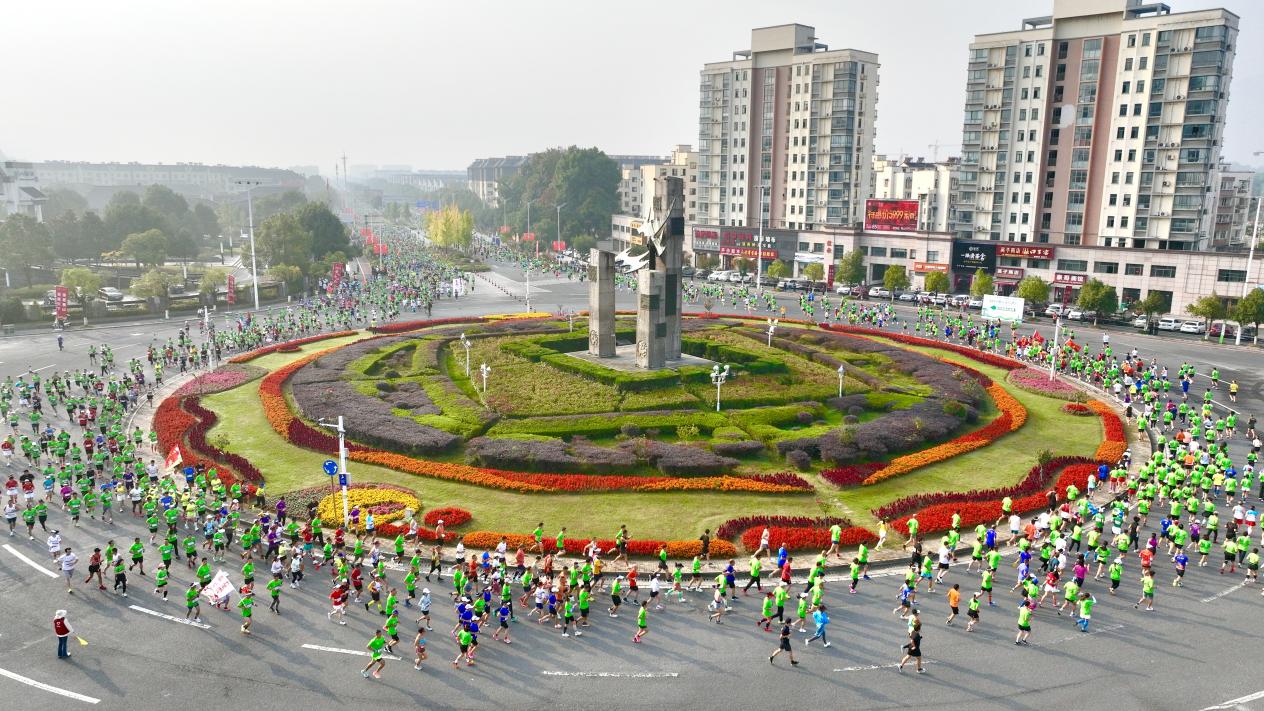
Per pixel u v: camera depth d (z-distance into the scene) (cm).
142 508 4275
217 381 6788
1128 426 5834
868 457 4925
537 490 4425
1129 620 3219
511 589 3434
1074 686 2758
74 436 5559
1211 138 10231
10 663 2867
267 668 2842
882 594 3428
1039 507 4228
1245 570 3694
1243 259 9800
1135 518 3962
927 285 11794
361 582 3391
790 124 14988
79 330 9719
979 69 12106
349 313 10450
